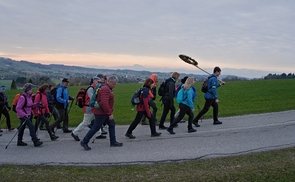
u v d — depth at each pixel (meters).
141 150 8.52
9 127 13.70
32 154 8.56
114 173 6.67
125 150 8.61
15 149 9.30
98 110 8.80
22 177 6.55
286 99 23.17
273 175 6.30
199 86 45.94
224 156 7.62
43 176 6.58
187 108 10.60
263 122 12.47
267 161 7.07
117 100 30.28
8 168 7.22
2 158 8.20
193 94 10.84
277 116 14.08
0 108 13.26
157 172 6.64
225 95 29.95
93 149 8.89
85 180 6.32
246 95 28.83
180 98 10.59
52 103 12.74
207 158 7.50
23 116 9.53
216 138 9.55
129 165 7.21
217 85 12.05
